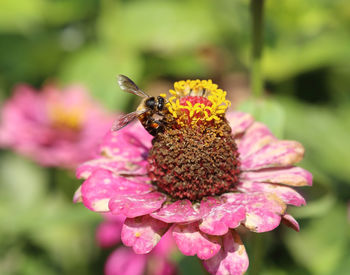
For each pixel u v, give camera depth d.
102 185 0.18
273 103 0.22
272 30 0.34
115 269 0.25
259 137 0.20
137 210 0.17
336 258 0.26
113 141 0.20
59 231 0.29
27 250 0.29
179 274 0.25
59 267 0.28
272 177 0.19
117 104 0.35
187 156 0.18
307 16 0.33
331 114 0.32
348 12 0.34
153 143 0.19
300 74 0.35
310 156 0.31
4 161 0.33
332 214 0.29
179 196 0.18
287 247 0.28
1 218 0.28
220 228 0.16
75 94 0.33
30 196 0.32
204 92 0.19
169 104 0.19
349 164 0.30
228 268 0.17
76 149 0.30
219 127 0.19
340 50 0.33
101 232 0.26
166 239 0.25
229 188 0.19
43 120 0.32
